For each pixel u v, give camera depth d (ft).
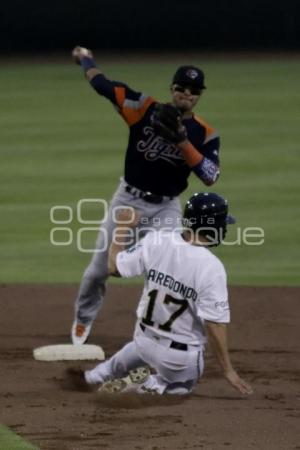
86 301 102.99
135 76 345.51
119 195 100.48
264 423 74.95
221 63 384.47
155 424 74.33
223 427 73.67
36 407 79.30
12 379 89.51
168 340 80.23
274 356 99.19
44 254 150.20
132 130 98.07
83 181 204.33
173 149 96.78
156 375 82.69
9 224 169.78
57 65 381.60
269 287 129.39
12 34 417.90
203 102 302.45
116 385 81.10
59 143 246.47
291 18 426.51
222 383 88.94
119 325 112.37
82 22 419.13
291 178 206.80
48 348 98.53
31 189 197.26
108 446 68.54
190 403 81.20
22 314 116.26
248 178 207.10
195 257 78.38
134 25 423.23
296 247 155.02
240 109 291.38
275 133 256.52
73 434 71.56
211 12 426.92
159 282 79.30
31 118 280.51
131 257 80.12
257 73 357.00
